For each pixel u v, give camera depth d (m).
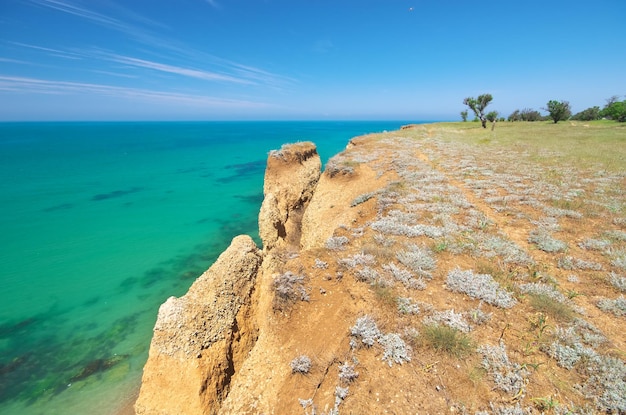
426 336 8.02
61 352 17.75
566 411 5.98
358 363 7.79
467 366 7.20
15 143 136.38
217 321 10.77
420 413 6.42
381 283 10.20
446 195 18.78
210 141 149.62
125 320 20.61
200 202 49.19
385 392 6.99
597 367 6.85
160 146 126.62
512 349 7.56
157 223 39.38
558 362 7.12
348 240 13.90
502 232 13.85
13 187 55.31
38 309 21.59
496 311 8.91
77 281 25.28
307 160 36.34
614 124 59.59
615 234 12.91
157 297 23.28
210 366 9.93
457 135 50.09
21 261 28.59
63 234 35.06
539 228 13.95
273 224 23.78
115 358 17.36
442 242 12.95
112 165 79.94
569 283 10.15
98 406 14.55
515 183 20.97
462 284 10.04
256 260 13.07
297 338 9.14
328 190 26.92
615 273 10.42
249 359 9.45
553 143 37.75
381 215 16.97
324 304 9.98
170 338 10.21
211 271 11.96
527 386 6.61
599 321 8.41
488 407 6.32
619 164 24.91
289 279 10.62
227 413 8.37
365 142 42.28
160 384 9.92
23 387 15.48
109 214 42.44
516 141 40.69
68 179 62.91
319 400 7.32
